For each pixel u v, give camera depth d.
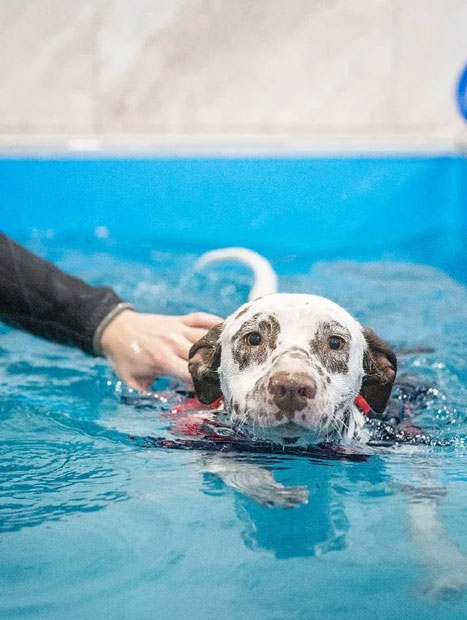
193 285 5.06
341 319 2.80
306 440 2.64
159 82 7.46
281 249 6.08
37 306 3.46
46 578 1.85
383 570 1.90
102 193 6.53
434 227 6.61
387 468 2.59
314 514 2.20
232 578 1.85
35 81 7.40
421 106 7.49
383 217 6.55
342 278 5.21
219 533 2.07
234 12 7.39
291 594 1.78
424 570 1.90
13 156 6.46
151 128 7.50
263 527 2.11
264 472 2.52
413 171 6.52
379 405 2.96
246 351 2.75
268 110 7.47
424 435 2.91
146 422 3.01
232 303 4.65
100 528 2.09
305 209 6.52
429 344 3.98
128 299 4.71
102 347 3.46
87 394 3.36
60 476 2.46
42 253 5.78
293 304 2.79
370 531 2.10
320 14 7.39
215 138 7.02
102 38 7.39
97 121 7.47
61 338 3.51
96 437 2.84
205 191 6.52
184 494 2.32
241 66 7.46
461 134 7.45
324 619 1.69
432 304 4.66
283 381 2.49
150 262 5.63
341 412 2.70
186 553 1.96
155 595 1.77
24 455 2.65
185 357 3.23
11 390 3.39
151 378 3.35
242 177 6.50
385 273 5.36
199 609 1.72
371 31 7.42
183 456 2.65
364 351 2.88
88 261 5.59
